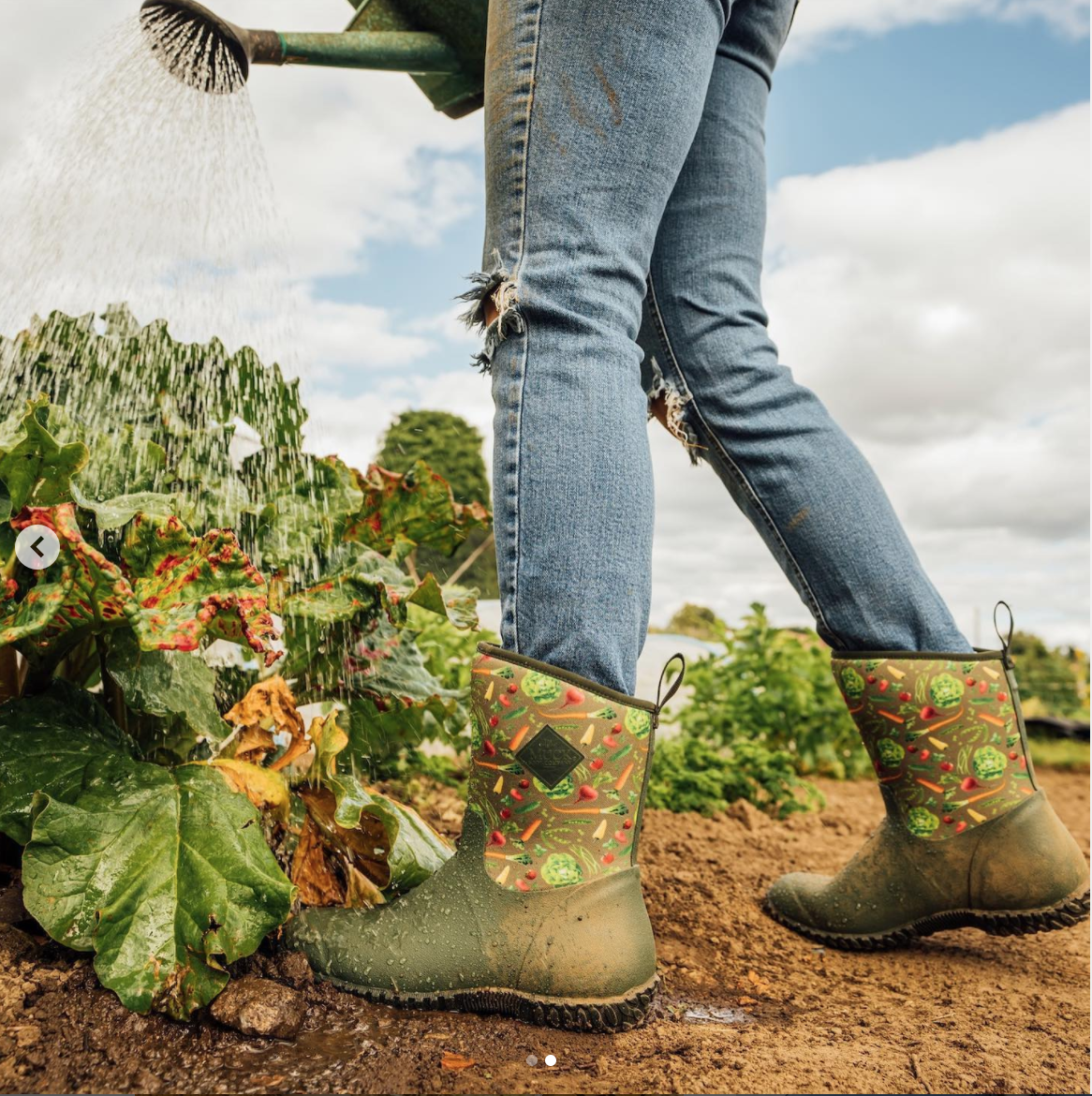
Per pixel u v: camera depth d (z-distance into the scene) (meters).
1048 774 4.27
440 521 1.55
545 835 1.02
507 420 1.04
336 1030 0.97
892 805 1.40
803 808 2.72
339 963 1.05
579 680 1.00
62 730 1.07
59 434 1.11
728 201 1.40
